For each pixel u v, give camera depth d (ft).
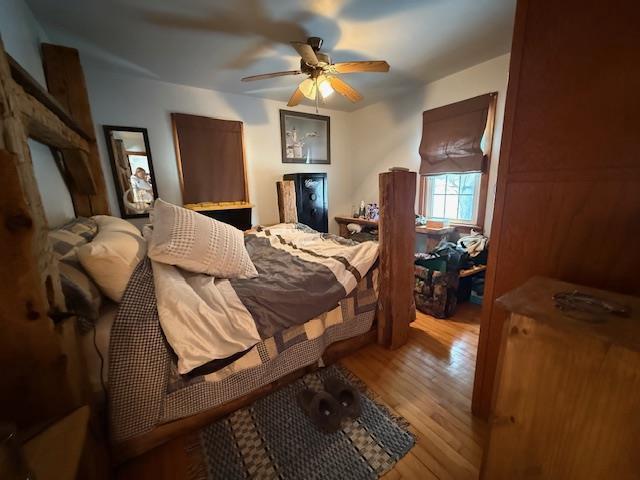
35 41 5.80
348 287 5.41
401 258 5.93
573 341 2.15
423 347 6.33
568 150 2.99
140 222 9.48
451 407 4.65
